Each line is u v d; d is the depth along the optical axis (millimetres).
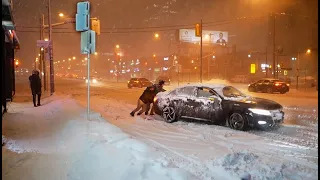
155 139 8453
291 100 20781
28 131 9047
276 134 9180
